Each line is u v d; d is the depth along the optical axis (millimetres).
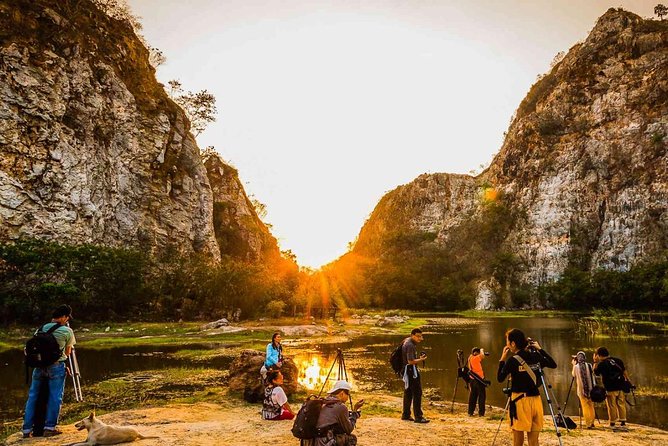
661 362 23500
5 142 51312
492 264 131250
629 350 28219
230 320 59406
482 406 12656
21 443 8766
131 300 53500
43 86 55875
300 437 6418
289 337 39219
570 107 142875
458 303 120625
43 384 9398
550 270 118938
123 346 31906
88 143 60594
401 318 65625
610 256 110750
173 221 72000
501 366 7973
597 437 10047
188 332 40812
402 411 12633
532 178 138625
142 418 11539
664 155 110875
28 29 58781
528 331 44969
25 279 46719
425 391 17719
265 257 110188
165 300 59125
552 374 21047
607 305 100188
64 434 9469
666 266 92812
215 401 13961
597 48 146375
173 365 22984
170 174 74938
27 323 45000
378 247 182500
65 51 61219
